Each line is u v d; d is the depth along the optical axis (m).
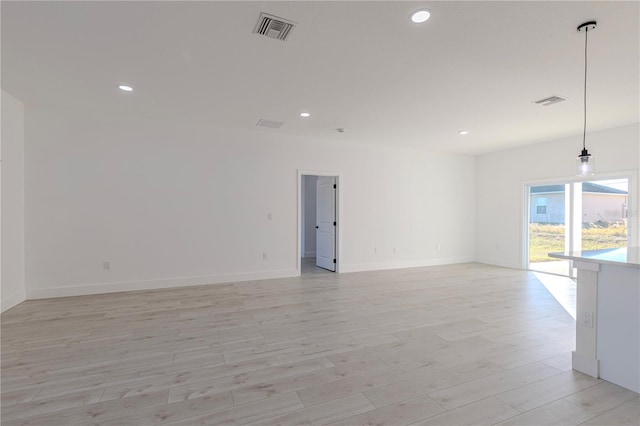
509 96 3.70
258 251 5.40
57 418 1.76
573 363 2.34
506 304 4.01
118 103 4.01
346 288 4.83
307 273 6.02
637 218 4.77
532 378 2.21
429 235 6.99
